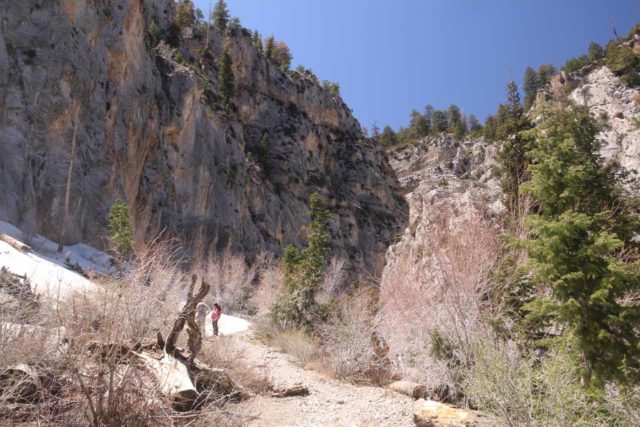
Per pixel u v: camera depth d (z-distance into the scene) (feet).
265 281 98.17
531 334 24.48
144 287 24.22
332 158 286.66
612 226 22.08
